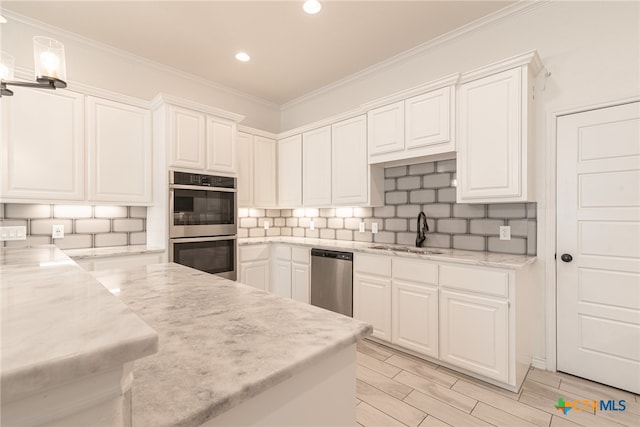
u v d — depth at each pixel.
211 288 1.13
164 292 1.07
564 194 2.14
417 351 2.32
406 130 2.65
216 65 3.25
